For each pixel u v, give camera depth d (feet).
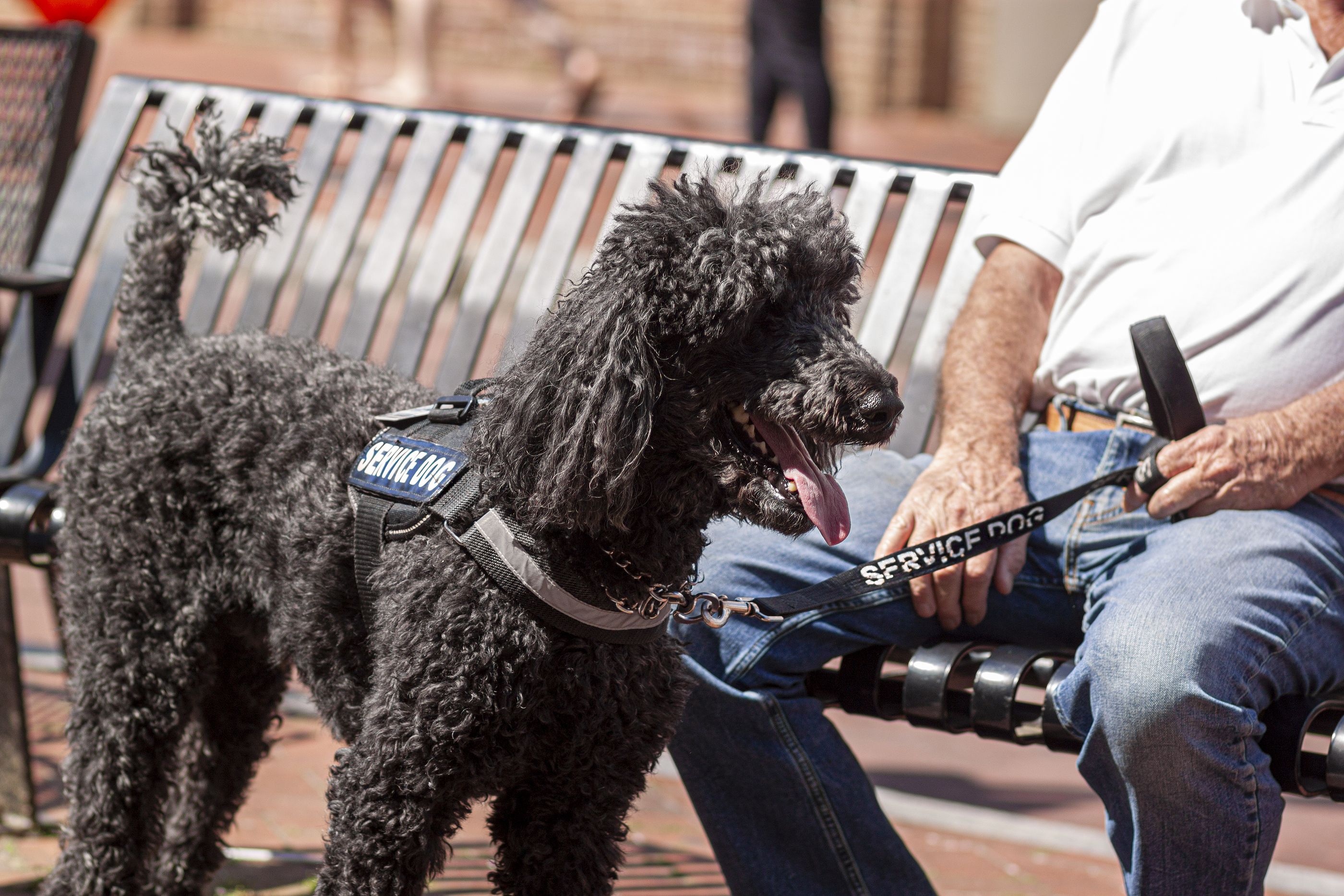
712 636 9.96
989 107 57.16
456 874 12.28
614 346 7.45
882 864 9.96
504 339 13.01
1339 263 9.53
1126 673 8.41
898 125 55.06
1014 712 9.27
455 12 60.34
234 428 9.35
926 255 12.87
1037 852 13.66
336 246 14.26
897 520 9.93
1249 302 9.75
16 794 12.67
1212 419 9.96
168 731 9.80
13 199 14.66
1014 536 9.33
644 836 13.73
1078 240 10.81
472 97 50.11
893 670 10.84
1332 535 9.25
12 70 15.07
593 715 8.01
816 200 8.56
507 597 7.77
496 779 8.09
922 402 12.77
